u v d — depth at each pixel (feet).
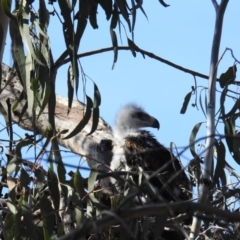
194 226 32.71
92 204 34.88
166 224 33.78
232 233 32.99
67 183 35.27
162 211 23.21
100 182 37.04
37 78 36.96
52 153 34.88
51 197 35.01
